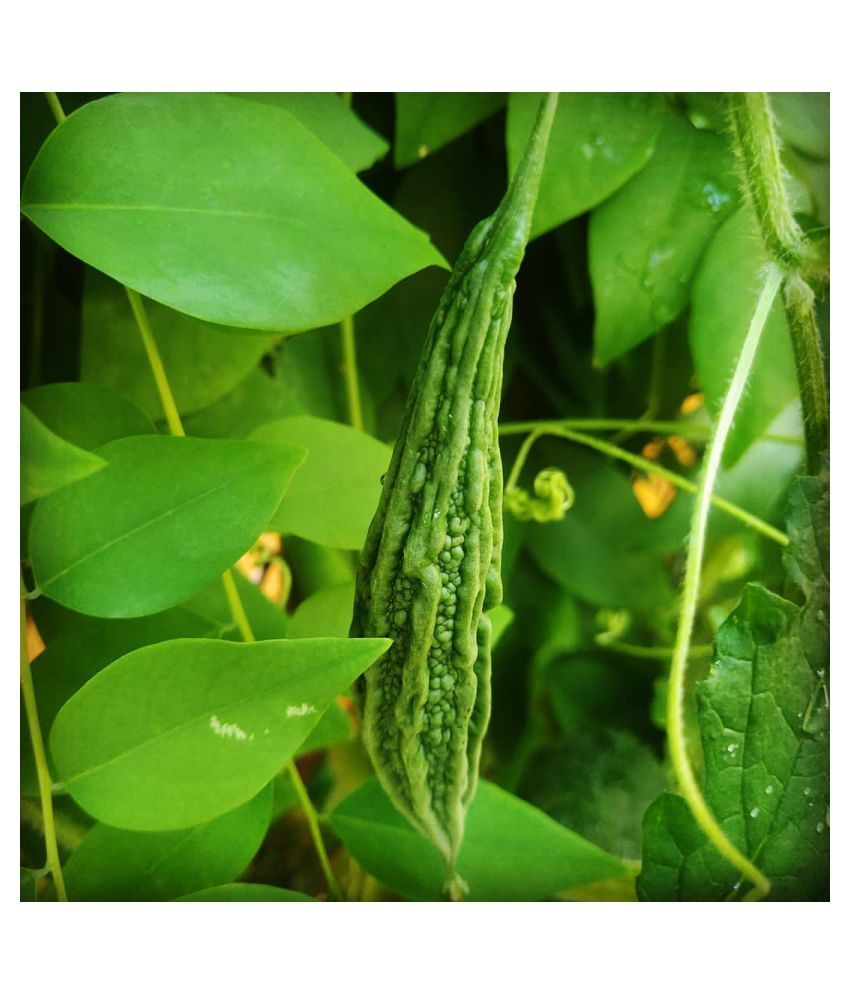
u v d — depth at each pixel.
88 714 0.19
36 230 0.25
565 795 0.33
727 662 0.24
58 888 0.22
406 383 0.30
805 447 0.25
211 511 0.20
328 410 0.28
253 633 0.23
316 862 0.28
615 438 0.32
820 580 0.24
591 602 0.33
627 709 0.34
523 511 0.30
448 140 0.27
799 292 0.25
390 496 0.20
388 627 0.20
